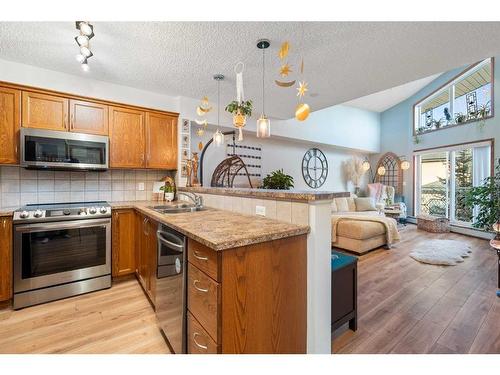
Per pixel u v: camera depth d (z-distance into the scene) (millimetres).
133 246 2832
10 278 2199
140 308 2229
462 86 5676
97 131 2785
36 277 2279
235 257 1150
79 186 2971
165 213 2080
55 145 2498
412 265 3391
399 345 1714
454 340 1764
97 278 2580
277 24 1817
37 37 2016
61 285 2396
